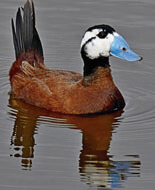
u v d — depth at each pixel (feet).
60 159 37.09
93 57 42.75
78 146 38.68
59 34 57.11
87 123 41.93
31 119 42.37
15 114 43.14
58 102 43.11
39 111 43.60
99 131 40.75
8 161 36.88
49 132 40.52
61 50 55.36
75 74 45.14
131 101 45.96
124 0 62.85
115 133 40.52
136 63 53.57
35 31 47.98
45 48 55.36
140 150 38.22
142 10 60.75
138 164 36.63
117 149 38.37
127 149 38.37
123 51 42.29
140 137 39.93
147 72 52.01
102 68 42.98
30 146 38.63
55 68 52.75
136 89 48.52
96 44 42.52
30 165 36.40
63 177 35.24
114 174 35.68
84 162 36.83
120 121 42.29
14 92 46.62
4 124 41.63
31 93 44.70
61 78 44.27
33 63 46.73
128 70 52.42
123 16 59.52
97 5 61.82
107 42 42.37
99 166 36.45
